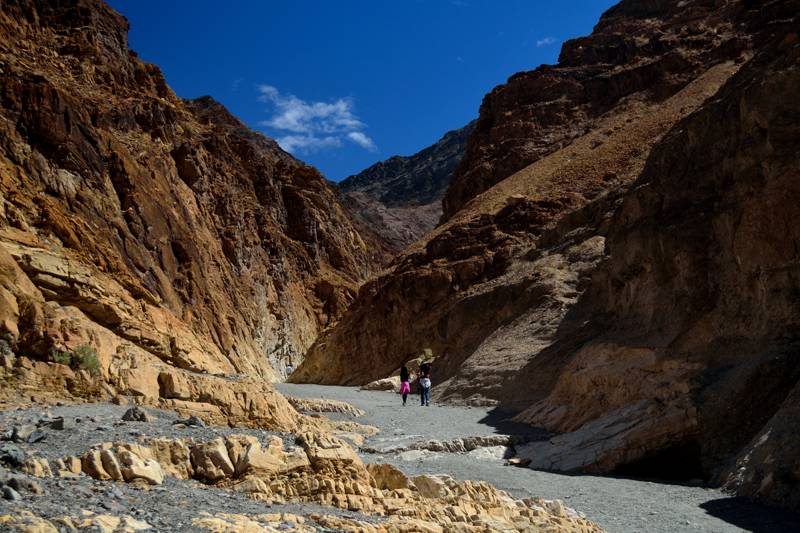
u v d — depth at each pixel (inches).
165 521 230.4
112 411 449.1
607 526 378.3
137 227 1280.8
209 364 754.2
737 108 719.7
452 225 1727.4
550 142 2223.2
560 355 909.8
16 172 924.0
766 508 407.8
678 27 2471.7
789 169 585.9
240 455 327.9
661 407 574.9
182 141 2079.2
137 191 1331.2
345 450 359.9
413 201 7667.3
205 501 271.4
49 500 227.1
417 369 1360.7
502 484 479.8
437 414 879.1
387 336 1588.3
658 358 642.8
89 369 503.2
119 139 1551.4
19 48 1529.3
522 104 2476.6
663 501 435.2
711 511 408.5
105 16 2026.3
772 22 2038.6
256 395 574.2
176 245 1462.8
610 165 1630.2
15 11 1632.6
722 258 669.3
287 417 587.2
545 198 1585.9
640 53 2399.1
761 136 638.5
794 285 569.6
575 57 2625.5
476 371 1063.0
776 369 522.3
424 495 371.2
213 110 4633.4
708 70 1995.6
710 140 758.5
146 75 2225.6
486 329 1272.1
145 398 508.1
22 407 425.4
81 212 1071.6
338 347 1734.7
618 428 580.4
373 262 3826.3
